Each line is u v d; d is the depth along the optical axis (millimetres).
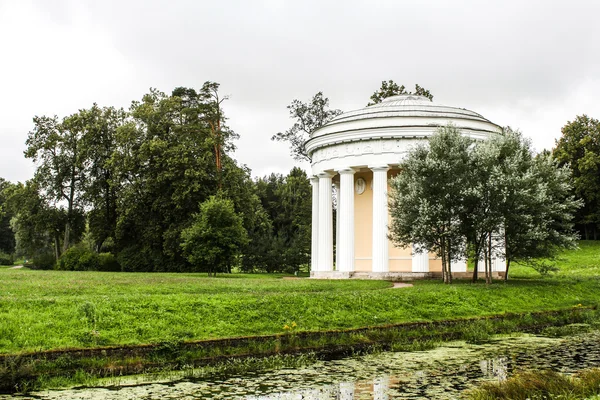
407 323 30547
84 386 19125
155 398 17578
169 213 70188
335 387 19250
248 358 23641
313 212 62094
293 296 31031
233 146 77438
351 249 55438
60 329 22688
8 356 19828
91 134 78688
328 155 57375
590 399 16734
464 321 32812
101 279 43875
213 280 44906
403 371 21906
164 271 72062
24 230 83312
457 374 21406
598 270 64938
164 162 70188
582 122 99688
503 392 17969
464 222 41938
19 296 27453
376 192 53719
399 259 56188
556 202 45656
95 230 79438
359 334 27891
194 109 74000
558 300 41406
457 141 43531
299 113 80562
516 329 33625
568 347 27656
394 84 84375
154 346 22578
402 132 53000
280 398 17766
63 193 82000
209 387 19047
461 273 54000
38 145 79938
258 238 78562
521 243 42188
